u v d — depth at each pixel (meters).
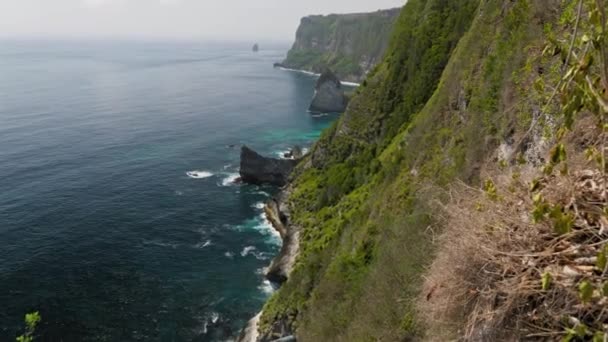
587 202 5.87
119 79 194.62
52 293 40.69
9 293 40.25
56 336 35.62
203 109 128.88
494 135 19.72
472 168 20.48
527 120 15.84
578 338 5.29
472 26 31.39
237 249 50.34
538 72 15.67
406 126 45.94
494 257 6.29
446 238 7.81
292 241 48.12
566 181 6.16
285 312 33.38
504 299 6.42
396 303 18.47
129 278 43.62
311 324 27.12
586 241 5.47
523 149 15.47
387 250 23.12
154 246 49.91
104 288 41.88
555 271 5.51
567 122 5.00
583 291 4.52
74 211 57.22
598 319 5.00
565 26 12.66
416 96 47.91
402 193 28.83
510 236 6.35
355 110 64.25
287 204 57.41
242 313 39.09
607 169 5.84
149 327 37.16
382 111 58.06
